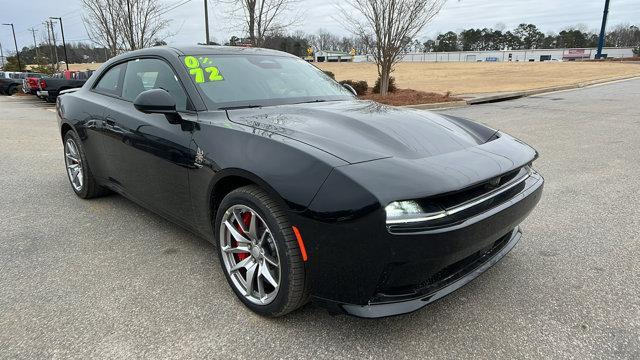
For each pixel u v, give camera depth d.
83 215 4.06
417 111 3.22
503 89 18.31
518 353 2.18
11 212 4.14
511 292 2.73
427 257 2.00
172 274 2.96
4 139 8.20
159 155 3.02
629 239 3.48
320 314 2.51
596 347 2.21
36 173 5.62
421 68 40.22
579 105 12.93
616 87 19.78
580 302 2.62
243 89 3.17
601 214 4.02
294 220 2.13
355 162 2.11
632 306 2.57
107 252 3.29
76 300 2.64
